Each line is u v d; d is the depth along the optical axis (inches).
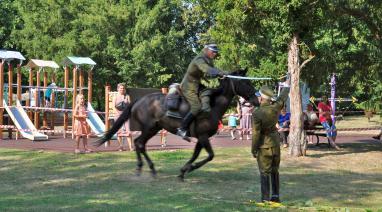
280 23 653.9
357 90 955.3
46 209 346.3
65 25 1453.0
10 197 387.2
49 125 1207.6
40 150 681.0
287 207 366.9
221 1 681.6
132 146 711.7
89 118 910.4
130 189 425.4
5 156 618.8
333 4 673.0
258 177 494.9
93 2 1470.2
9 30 1537.9
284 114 759.7
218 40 751.1
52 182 454.3
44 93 1053.2
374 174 535.5
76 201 374.9
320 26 709.3
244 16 672.4
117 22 1423.5
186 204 368.2
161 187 436.5
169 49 1483.8
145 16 1438.2
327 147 776.3
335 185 466.9
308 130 771.4
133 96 819.4
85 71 1381.6
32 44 1432.1
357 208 370.6
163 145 751.1
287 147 752.3
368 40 788.6
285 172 538.3
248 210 353.7
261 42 940.0
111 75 1455.5
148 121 480.1
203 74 450.3
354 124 1375.5
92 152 663.8
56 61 1360.7
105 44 1418.6
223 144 815.1
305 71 756.0
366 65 820.6
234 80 450.3
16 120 868.6
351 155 679.7
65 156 622.5
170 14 1571.1
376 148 767.7
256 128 371.6
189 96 447.2
